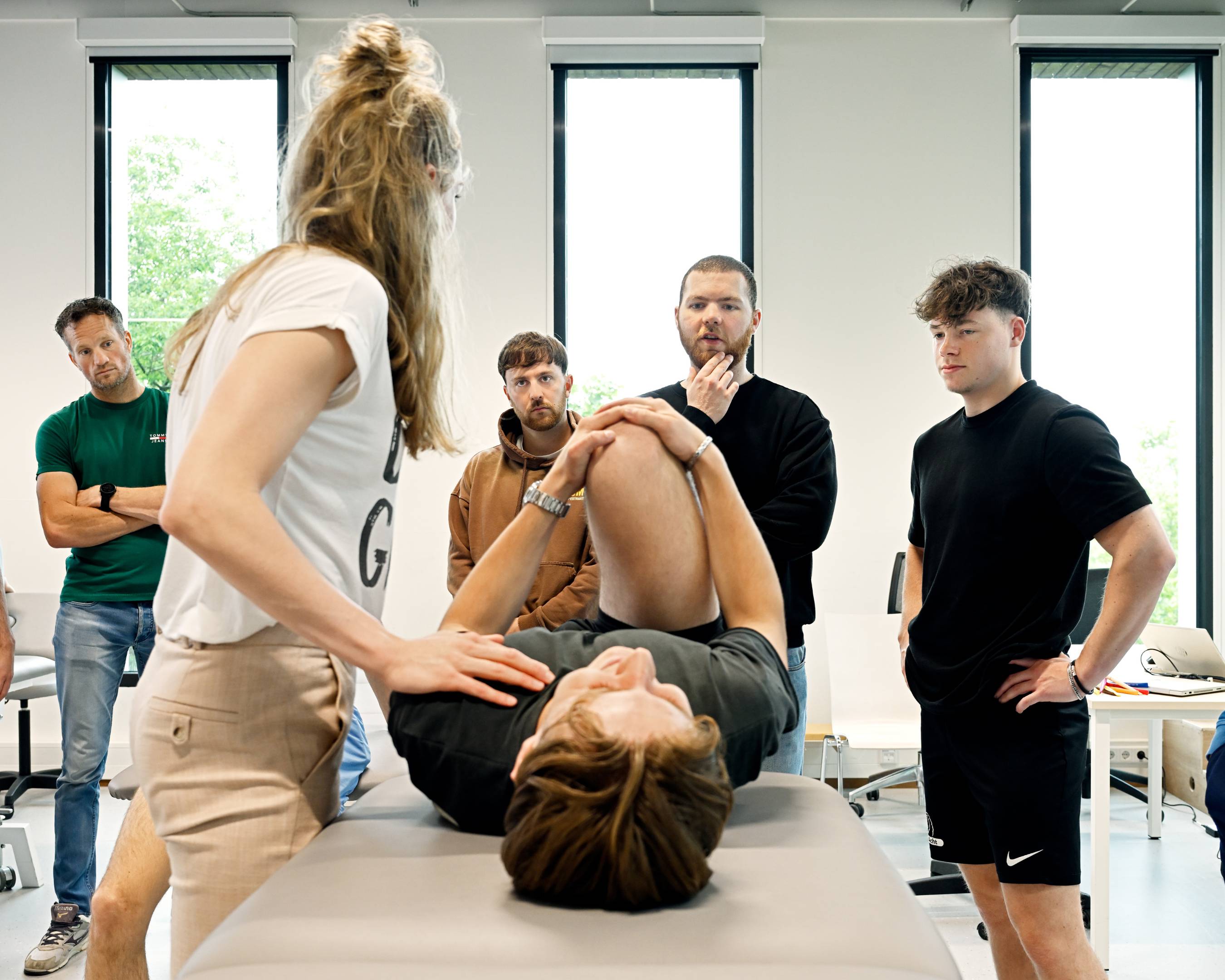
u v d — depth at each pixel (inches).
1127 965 96.9
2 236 182.7
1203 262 184.1
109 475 106.2
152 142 189.8
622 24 177.2
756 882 32.1
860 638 145.6
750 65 181.0
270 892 31.5
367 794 47.2
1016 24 176.1
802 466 74.7
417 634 177.2
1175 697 97.0
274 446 34.2
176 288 190.2
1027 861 69.4
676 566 45.0
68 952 95.1
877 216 179.8
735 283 76.5
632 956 26.4
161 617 41.3
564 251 184.4
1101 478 67.1
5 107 183.2
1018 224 179.9
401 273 41.6
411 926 28.3
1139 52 181.3
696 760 30.0
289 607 34.6
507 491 99.6
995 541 71.7
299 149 42.5
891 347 179.6
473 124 181.8
